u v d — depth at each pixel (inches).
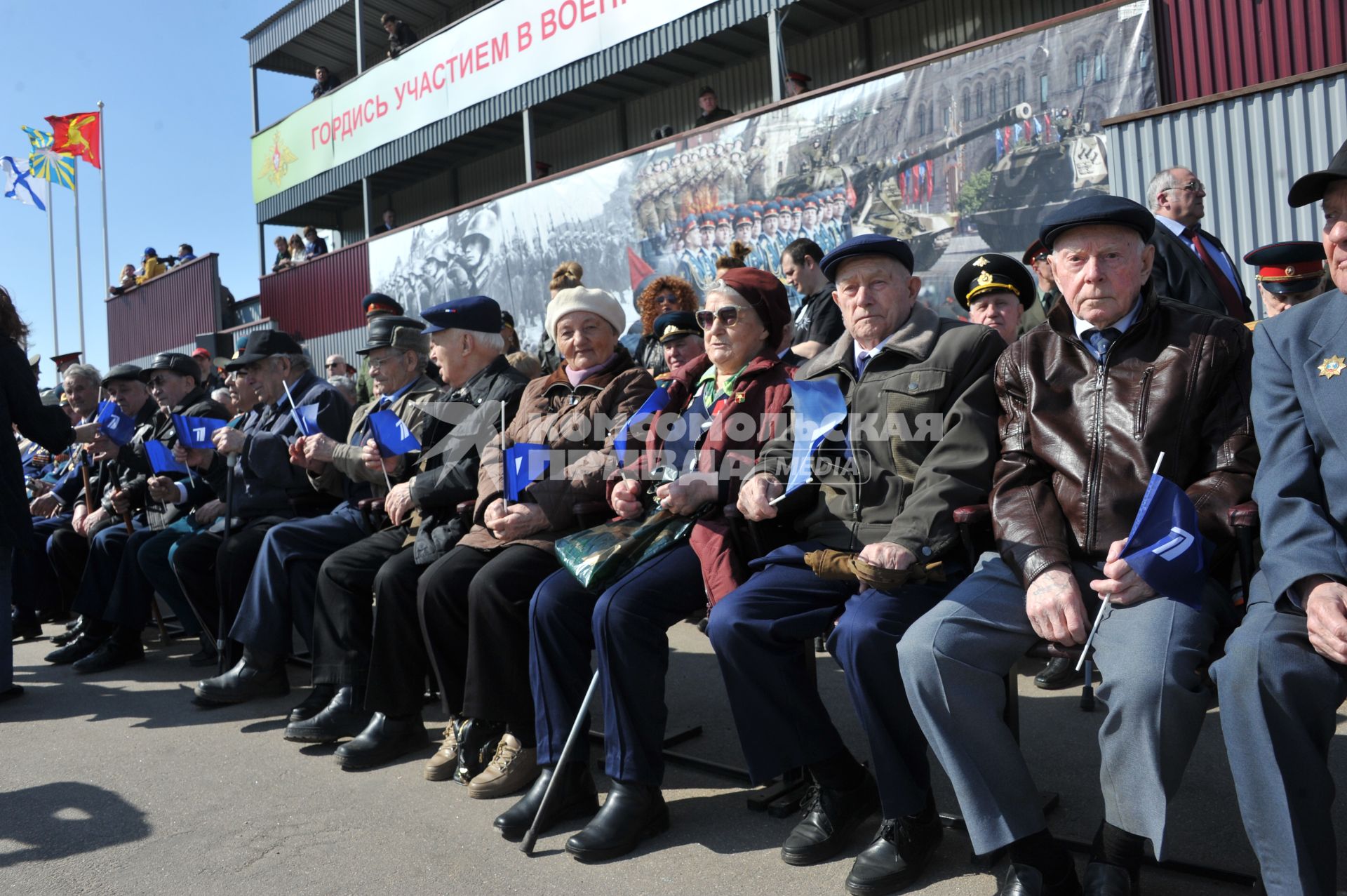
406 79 544.7
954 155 301.0
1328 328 81.7
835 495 106.0
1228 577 90.4
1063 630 81.7
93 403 238.7
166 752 140.7
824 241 337.4
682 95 565.6
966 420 98.3
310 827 111.1
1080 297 91.4
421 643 133.6
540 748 109.3
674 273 387.9
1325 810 71.5
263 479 170.4
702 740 134.3
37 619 236.8
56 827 115.2
